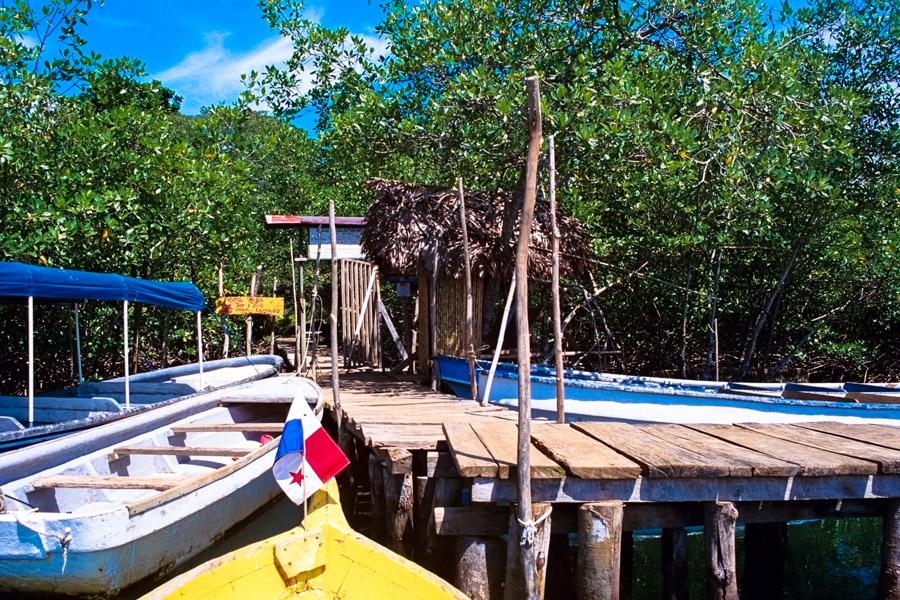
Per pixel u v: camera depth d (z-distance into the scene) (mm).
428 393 10898
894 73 12812
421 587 3936
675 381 10188
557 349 7602
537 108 4621
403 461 6199
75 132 9883
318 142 12742
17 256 9266
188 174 10742
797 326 13898
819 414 8352
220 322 13930
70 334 11180
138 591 5496
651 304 14344
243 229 12984
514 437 5836
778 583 6664
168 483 5887
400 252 11250
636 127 9344
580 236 12148
